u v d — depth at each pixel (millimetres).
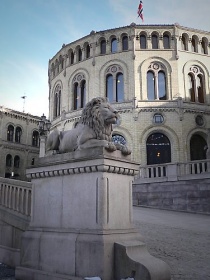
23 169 55250
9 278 6941
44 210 6945
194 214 18328
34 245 6797
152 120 32281
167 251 8312
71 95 36969
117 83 34625
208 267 6980
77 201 6234
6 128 54156
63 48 38938
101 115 6469
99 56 35406
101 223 5711
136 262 5199
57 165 6719
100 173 5918
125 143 32062
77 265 5785
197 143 33562
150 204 21312
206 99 34656
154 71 34094
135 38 34562
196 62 35219
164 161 31891
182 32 35219
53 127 39156
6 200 8914
